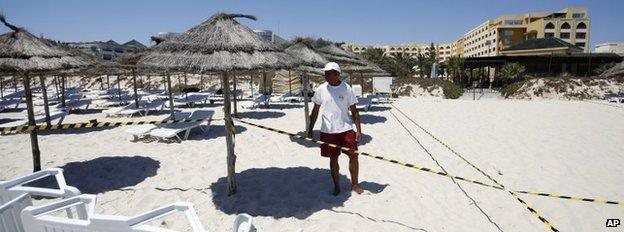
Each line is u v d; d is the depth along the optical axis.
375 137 8.23
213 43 4.16
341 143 4.45
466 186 5.04
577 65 34.84
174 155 6.50
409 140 7.96
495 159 6.52
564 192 4.90
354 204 4.40
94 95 18.11
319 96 4.39
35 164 5.28
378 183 5.09
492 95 26.61
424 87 25.23
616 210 4.33
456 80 39.91
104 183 5.15
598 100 18.22
